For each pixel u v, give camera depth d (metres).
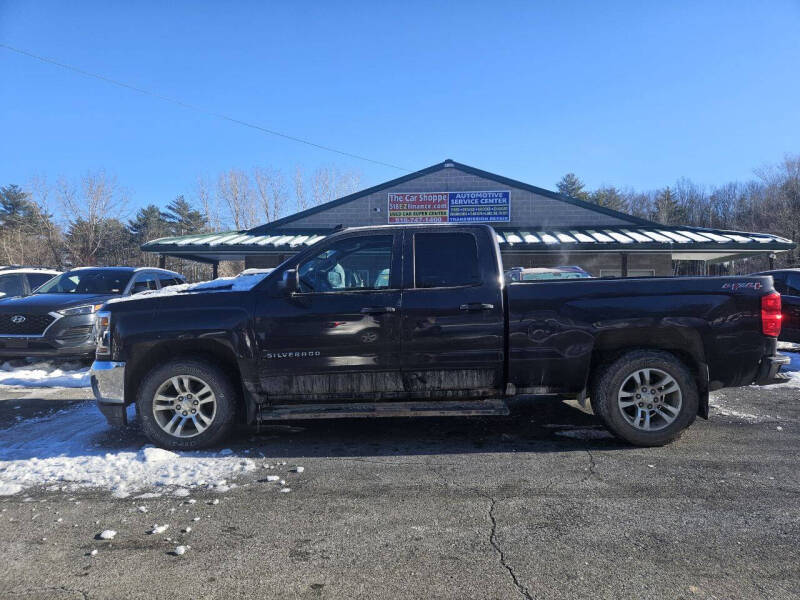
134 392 4.91
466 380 4.72
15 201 53.09
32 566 2.87
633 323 4.58
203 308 4.72
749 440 4.89
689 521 3.31
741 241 16.58
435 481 4.00
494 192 19.84
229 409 4.72
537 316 4.65
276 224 20.50
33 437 5.26
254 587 2.66
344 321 4.66
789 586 2.62
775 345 4.62
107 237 48.69
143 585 2.68
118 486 3.95
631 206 69.88
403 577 2.73
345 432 5.32
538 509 3.50
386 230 4.91
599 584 2.65
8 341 8.59
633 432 4.65
